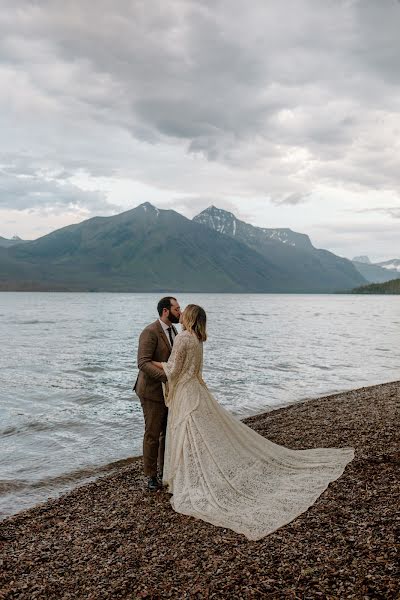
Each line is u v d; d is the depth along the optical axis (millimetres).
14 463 9453
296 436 9195
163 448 6918
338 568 4203
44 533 5707
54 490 8000
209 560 4582
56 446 10680
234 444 6465
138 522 5680
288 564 4359
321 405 13180
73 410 14344
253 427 10594
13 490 7996
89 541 5320
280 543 4754
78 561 4859
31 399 15992
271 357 27062
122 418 13359
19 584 4449
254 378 20156
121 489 7164
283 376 20781
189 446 6152
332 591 3877
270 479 6242
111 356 27938
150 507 6113
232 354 28250
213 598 3951
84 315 82750
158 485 6711
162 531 5344
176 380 6328
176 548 4906
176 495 6004
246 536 4965
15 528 5945
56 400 15852
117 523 5730
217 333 44406
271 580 4129
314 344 34688
